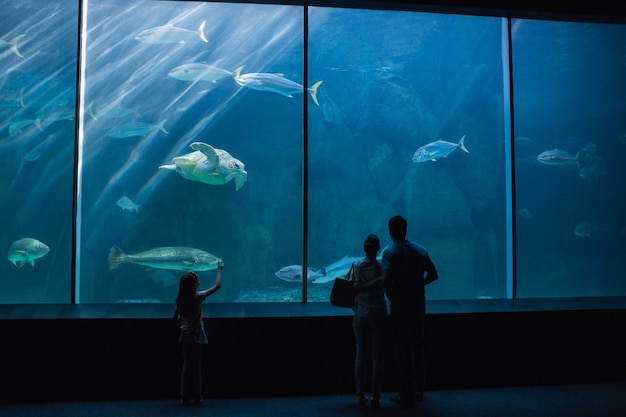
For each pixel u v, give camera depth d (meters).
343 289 4.52
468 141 20.92
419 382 4.63
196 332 4.46
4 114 21.16
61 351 4.66
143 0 21.86
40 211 24.45
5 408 4.42
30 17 19.55
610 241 26.52
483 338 5.14
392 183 22.19
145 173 24.19
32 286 25.19
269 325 4.86
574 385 5.21
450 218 19.61
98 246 24.47
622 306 5.50
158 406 4.49
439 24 21.86
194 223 23.84
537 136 24.86
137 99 23.95
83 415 4.22
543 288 28.95
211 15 23.36
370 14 21.83
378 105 22.11
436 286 21.08
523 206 28.98
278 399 4.73
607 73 23.48
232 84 24.62
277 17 23.59
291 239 23.70
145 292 25.28
